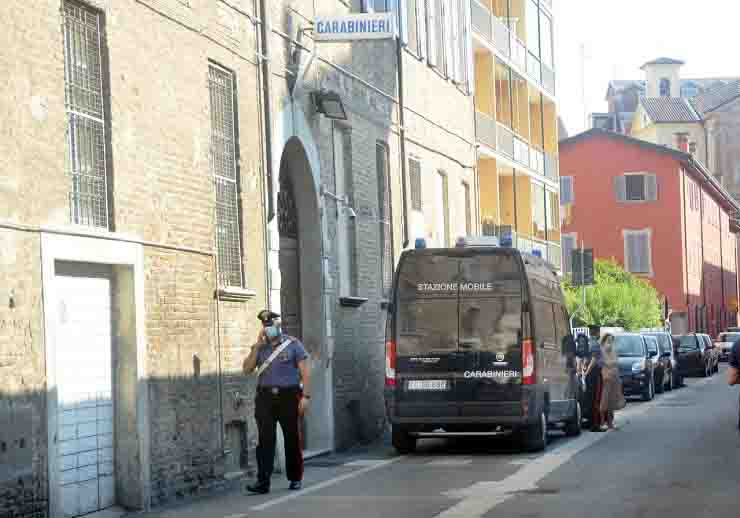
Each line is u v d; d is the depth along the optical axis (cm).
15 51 1188
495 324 2041
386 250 2606
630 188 8012
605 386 2547
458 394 2038
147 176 1470
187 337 1559
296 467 1572
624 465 1755
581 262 3709
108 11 1390
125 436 1420
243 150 1786
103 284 1401
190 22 1606
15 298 1169
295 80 2011
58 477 1230
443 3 3172
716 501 1334
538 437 2064
